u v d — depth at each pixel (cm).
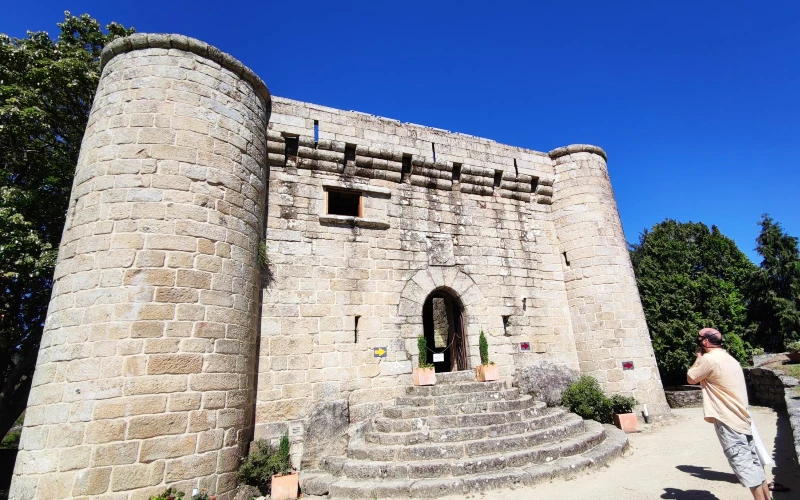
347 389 1095
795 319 2602
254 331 988
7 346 1396
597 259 1463
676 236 2770
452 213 1408
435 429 941
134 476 718
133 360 766
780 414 1123
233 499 817
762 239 2922
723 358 540
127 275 807
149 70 955
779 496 578
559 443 912
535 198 1577
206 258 888
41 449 731
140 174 875
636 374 1338
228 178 971
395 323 1209
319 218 1199
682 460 849
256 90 1134
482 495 742
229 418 848
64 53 1416
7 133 1332
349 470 839
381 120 1366
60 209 1462
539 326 1413
